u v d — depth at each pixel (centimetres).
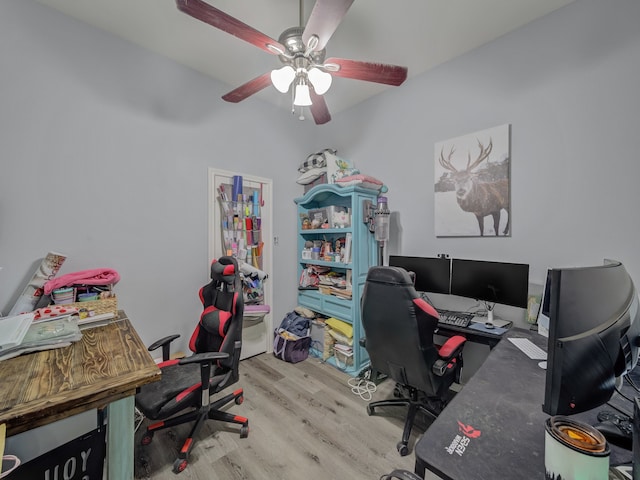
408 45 213
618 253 162
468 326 194
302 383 236
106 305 167
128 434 103
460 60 225
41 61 176
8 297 166
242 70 246
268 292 298
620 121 161
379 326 163
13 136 167
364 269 258
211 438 172
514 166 200
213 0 169
